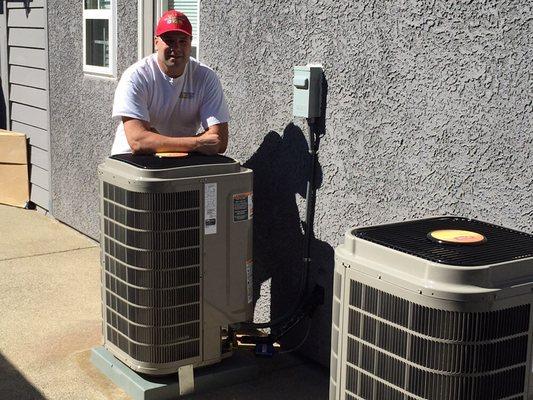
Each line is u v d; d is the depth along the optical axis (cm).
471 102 345
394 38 380
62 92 747
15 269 618
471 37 341
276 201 471
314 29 429
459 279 250
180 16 419
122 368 419
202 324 404
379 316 270
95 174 700
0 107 934
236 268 408
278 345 480
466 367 251
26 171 840
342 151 419
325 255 438
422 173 373
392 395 268
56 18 747
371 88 396
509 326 255
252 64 479
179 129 446
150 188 374
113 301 412
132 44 618
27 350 464
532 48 317
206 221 392
